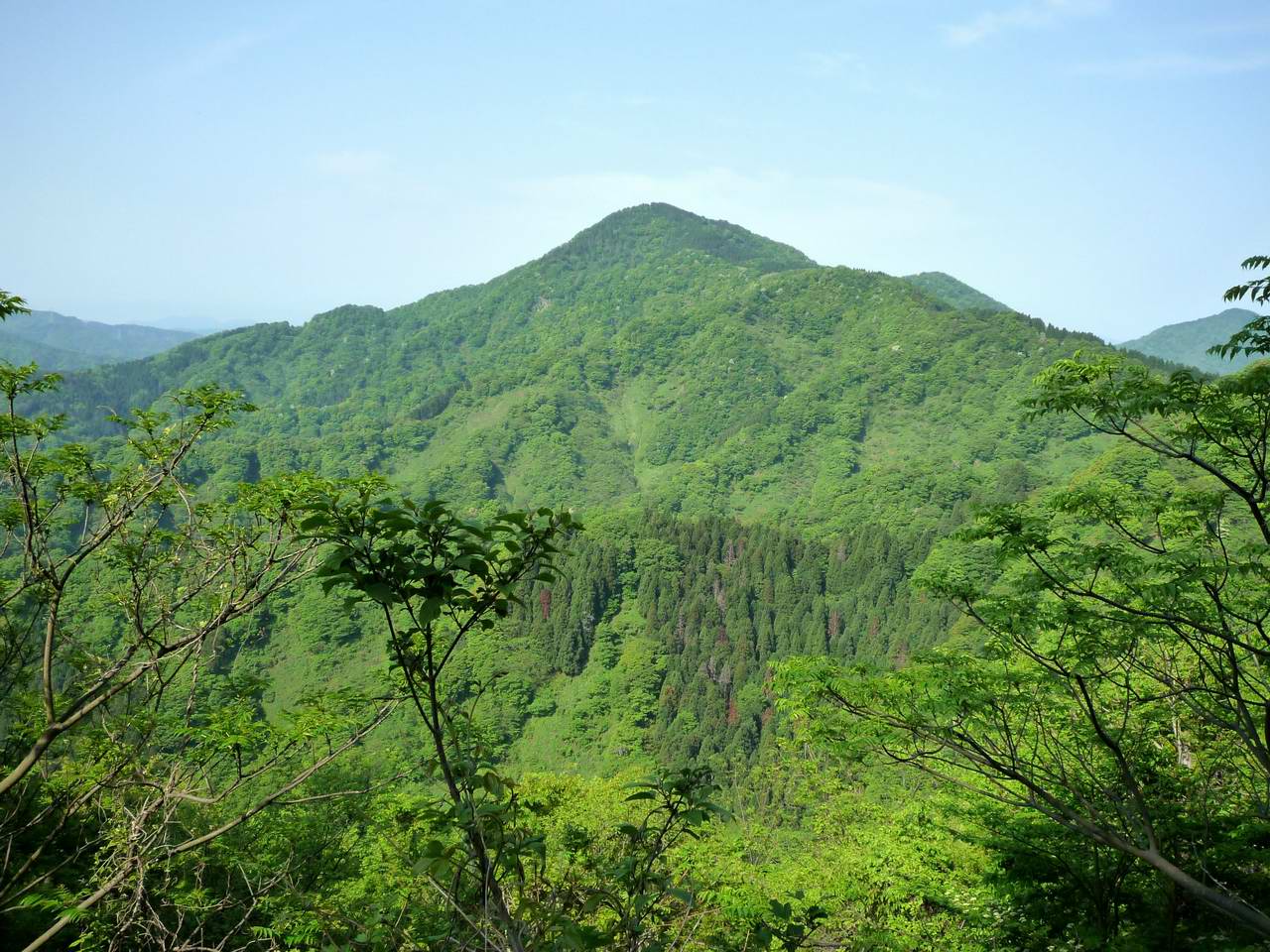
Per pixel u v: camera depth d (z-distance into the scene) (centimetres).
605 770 8162
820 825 2483
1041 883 1327
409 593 327
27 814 1043
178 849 827
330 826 1600
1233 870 1105
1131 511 1092
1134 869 1209
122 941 779
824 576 11244
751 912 993
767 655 9712
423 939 405
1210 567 917
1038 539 1026
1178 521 1109
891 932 1452
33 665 1114
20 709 1026
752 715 8681
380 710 932
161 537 903
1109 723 1399
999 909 1360
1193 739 1438
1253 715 1269
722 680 9350
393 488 798
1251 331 877
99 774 863
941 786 1648
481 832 355
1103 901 1152
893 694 1071
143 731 863
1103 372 1009
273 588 899
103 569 1009
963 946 1384
